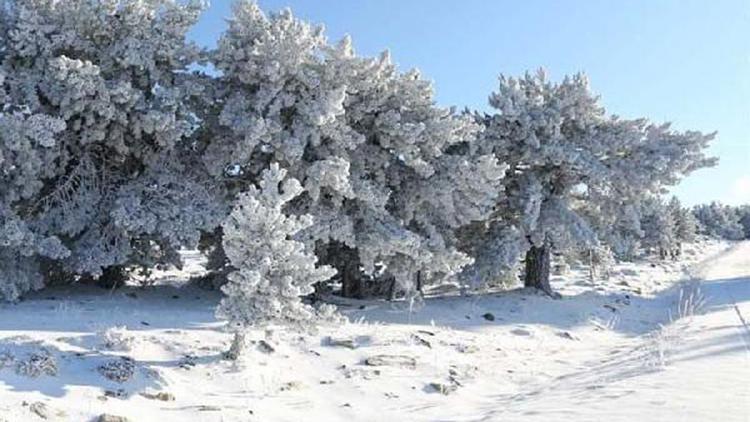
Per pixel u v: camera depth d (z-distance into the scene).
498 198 19.58
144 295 15.43
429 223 16.02
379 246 14.62
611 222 22.23
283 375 8.46
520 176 20.00
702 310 17.84
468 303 17.59
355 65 14.59
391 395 8.17
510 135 19.45
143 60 13.78
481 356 11.09
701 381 6.67
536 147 18.89
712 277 32.88
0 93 13.20
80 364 7.54
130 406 6.68
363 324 12.50
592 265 28.67
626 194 20.86
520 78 21.16
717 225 122.25
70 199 14.34
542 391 8.30
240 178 15.55
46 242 12.95
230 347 8.74
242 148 13.82
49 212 13.82
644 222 54.22
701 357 8.38
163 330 9.88
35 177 13.34
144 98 13.95
